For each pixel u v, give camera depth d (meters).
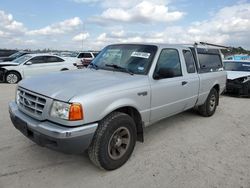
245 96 9.71
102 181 3.29
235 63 11.04
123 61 4.45
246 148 4.50
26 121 3.33
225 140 4.88
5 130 4.93
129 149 3.75
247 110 7.48
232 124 5.95
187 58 5.20
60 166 3.63
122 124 3.55
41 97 3.24
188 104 5.29
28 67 13.11
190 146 4.52
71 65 14.38
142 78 3.97
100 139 3.30
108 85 3.47
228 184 3.29
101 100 3.24
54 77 3.87
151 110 4.14
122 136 3.66
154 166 3.72
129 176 3.43
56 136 2.98
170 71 4.31
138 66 4.23
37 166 3.61
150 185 3.22
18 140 4.45
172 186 3.21
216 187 3.22
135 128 3.82
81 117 3.05
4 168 3.51
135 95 3.75
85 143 3.14
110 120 3.38
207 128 5.57
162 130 5.33
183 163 3.84
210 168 3.71
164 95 4.36
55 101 3.10
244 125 5.90
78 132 3.03
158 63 4.28
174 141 4.73
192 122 5.96
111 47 5.00
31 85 3.56
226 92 9.95
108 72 4.29
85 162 3.77
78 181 3.27
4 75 12.79
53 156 3.91
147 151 4.24
